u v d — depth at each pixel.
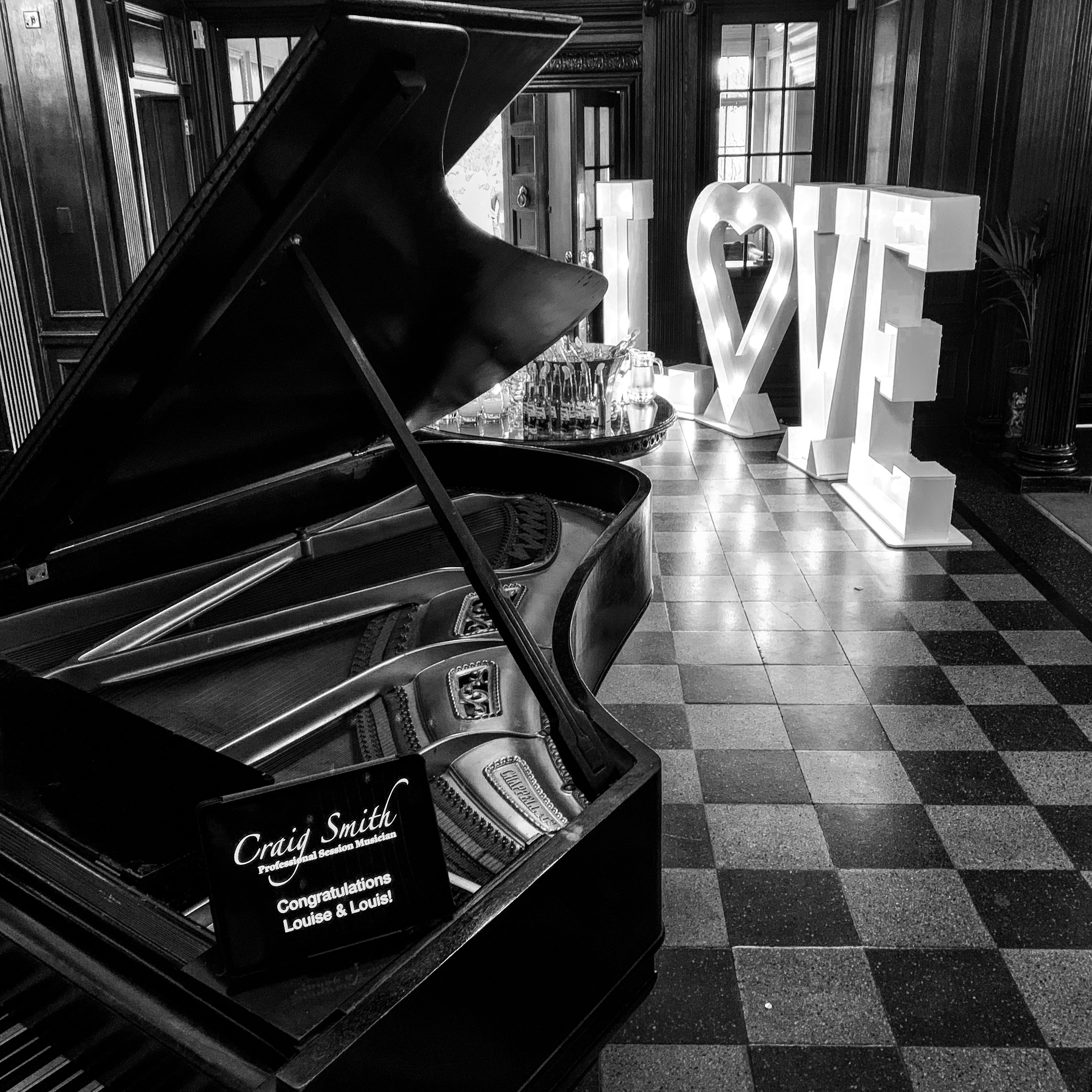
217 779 1.54
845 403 6.12
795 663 4.07
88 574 2.50
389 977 1.08
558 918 1.28
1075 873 2.87
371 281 1.89
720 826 3.10
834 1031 2.38
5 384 6.55
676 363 8.27
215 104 7.47
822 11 7.32
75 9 5.85
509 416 4.81
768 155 7.72
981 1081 2.24
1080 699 3.78
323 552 3.07
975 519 5.59
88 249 6.30
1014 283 6.58
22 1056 1.34
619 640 2.70
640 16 7.48
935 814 3.14
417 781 1.17
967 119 6.54
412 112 1.45
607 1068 2.30
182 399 1.92
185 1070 1.06
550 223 9.03
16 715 1.77
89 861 1.34
